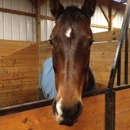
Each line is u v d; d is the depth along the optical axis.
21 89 3.19
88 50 0.92
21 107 0.74
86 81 1.05
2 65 2.92
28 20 4.39
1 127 0.68
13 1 4.11
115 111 1.25
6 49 2.94
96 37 2.20
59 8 1.13
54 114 0.84
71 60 0.82
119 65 1.32
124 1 6.81
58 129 0.91
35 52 3.28
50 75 1.65
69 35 0.85
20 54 3.11
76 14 0.94
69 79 0.80
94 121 1.10
